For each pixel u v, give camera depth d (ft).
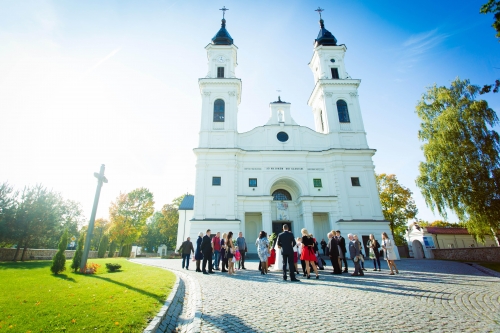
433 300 22.70
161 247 149.89
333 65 113.29
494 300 22.72
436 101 86.12
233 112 102.37
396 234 149.38
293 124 104.17
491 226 70.44
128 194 173.27
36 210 84.74
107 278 34.63
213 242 49.85
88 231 43.65
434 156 80.12
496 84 37.76
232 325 16.69
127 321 16.20
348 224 88.43
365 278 35.63
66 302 20.62
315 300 22.90
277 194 104.37
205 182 92.27
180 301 23.85
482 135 75.00
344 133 102.42
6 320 16.40
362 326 16.35
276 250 47.91
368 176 95.71
